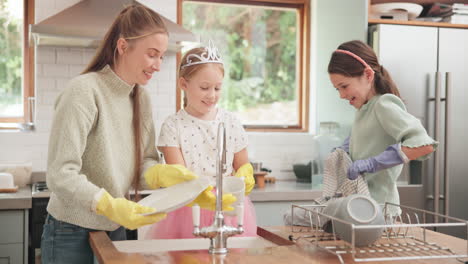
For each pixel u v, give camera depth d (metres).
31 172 3.10
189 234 1.74
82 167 1.50
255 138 3.66
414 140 1.62
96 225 1.51
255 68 3.78
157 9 3.40
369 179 1.80
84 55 3.24
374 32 3.30
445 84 3.31
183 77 1.80
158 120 3.40
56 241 1.51
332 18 3.43
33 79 3.32
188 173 1.42
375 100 1.79
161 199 1.40
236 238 1.54
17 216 2.59
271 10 3.80
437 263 1.19
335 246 1.30
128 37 1.48
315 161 3.31
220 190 1.27
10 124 3.26
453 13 3.46
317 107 3.41
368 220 1.28
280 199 3.04
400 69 3.29
